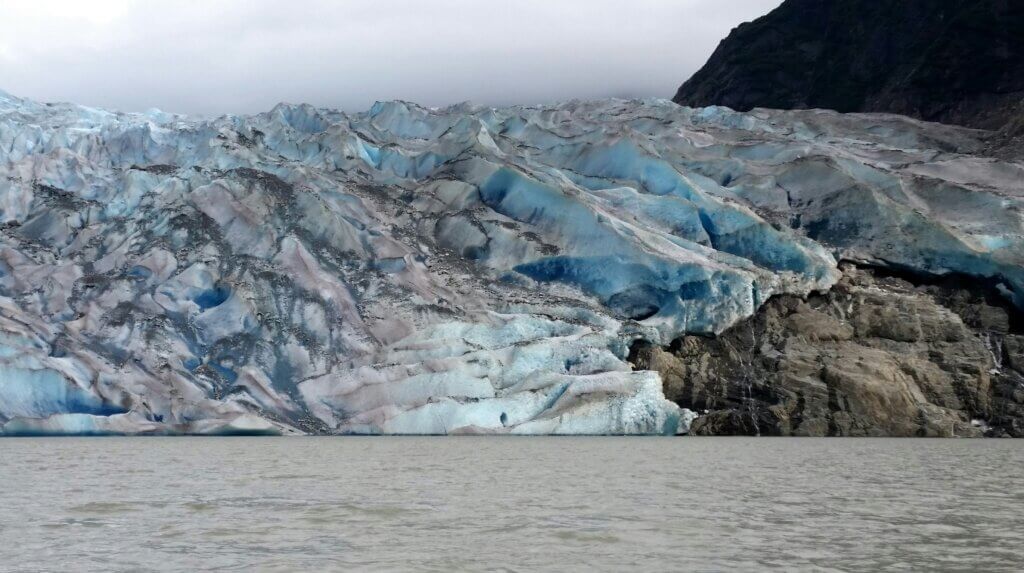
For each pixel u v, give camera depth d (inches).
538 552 941.2
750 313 2755.9
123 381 2479.1
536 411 2485.2
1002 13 4805.6
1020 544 973.2
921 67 4862.2
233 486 1441.9
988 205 2947.8
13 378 2407.7
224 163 3312.0
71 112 4020.7
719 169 3341.5
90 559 914.7
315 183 3157.0
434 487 1425.9
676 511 1187.3
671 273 2753.4
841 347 2706.7
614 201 3110.2
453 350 2581.2
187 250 2876.5
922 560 900.6
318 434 2469.2
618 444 2263.8
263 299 2733.8
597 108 4163.4
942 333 2736.2
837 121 4028.1
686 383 2655.0
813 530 1053.8
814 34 5669.3
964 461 1847.9
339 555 928.3
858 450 2117.4
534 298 2810.0
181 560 908.6
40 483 1485.0
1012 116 4220.0
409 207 3208.7
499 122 3868.1
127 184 3174.2
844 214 3029.0
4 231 3021.7
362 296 2792.8
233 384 2551.7
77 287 2760.8
